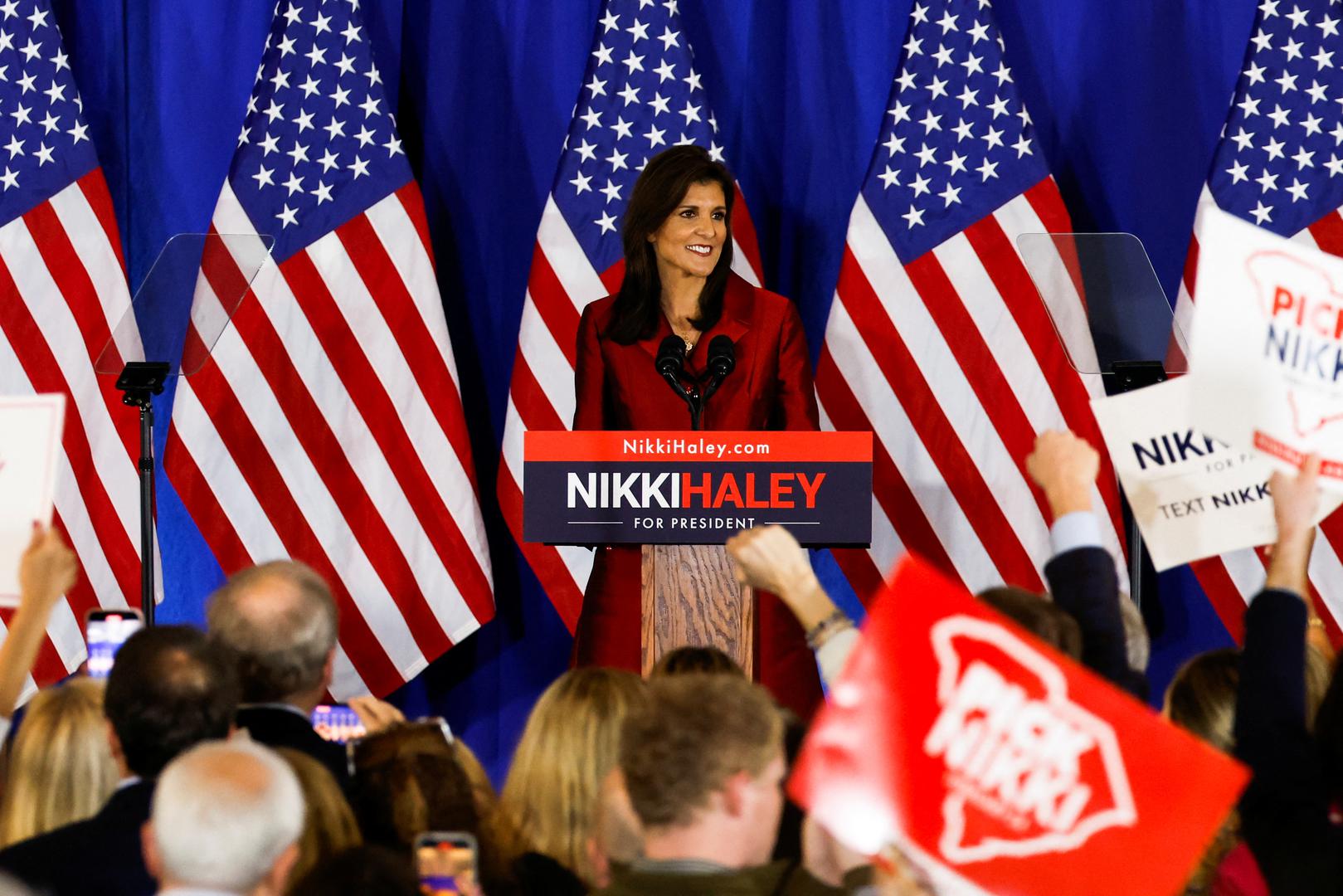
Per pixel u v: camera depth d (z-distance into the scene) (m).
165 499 13.25
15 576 6.18
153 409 12.05
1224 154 12.27
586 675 5.68
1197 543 7.16
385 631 12.14
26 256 12.45
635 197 11.11
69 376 12.44
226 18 13.26
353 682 12.15
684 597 8.64
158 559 12.64
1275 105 12.24
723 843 4.29
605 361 11.24
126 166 13.25
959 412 12.08
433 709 13.33
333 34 12.59
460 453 12.27
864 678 4.09
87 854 5.00
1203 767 3.93
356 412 12.25
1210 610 12.89
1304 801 4.35
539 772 5.55
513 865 5.25
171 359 11.70
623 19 12.52
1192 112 12.91
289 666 5.97
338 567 12.16
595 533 8.22
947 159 12.27
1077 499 5.25
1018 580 11.98
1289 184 12.13
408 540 12.20
